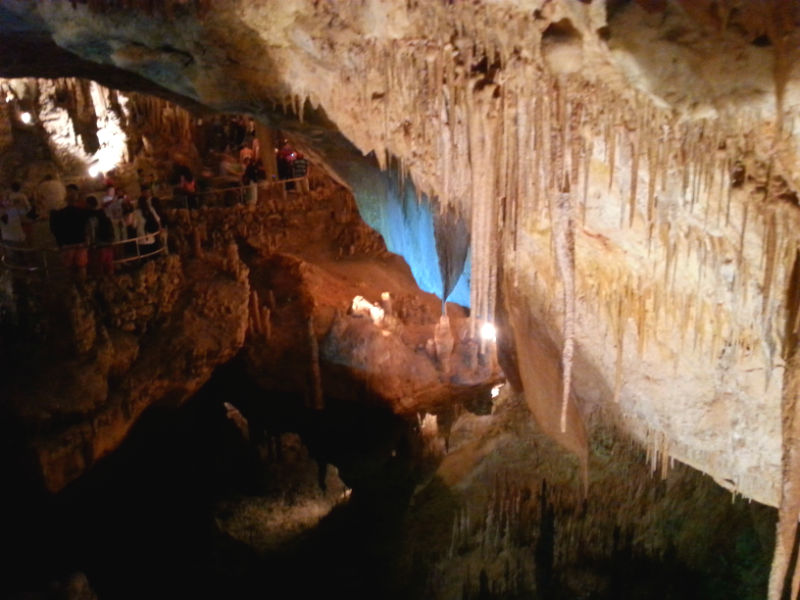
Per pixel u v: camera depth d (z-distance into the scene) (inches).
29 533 280.1
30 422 282.4
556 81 141.1
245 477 389.4
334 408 401.4
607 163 151.7
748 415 197.9
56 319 312.3
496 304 248.7
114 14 170.9
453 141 171.3
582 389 247.4
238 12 159.3
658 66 116.5
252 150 506.0
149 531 338.0
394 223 304.5
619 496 309.7
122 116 505.7
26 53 222.1
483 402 386.0
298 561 331.0
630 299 188.4
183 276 377.4
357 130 196.4
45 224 382.9
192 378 351.3
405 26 149.5
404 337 418.9
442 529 327.9
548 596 301.7
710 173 137.6
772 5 102.1
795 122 120.6
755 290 159.6
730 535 302.5
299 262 448.5
